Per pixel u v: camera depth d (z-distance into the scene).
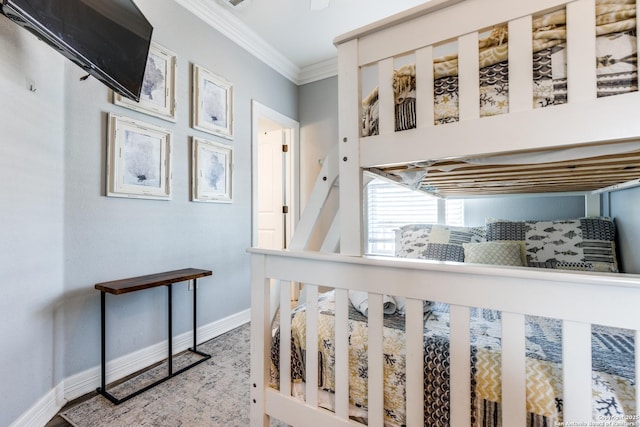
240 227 2.71
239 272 2.69
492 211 2.62
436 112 0.89
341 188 1.02
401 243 2.40
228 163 2.56
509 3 0.78
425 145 0.89
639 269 1.63
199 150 2.29
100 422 1.39
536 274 0.68
